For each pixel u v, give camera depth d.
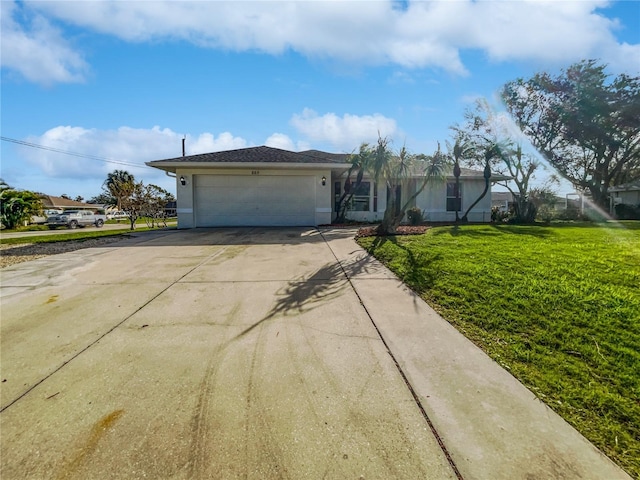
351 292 4.49
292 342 3.01
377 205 15.77
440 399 2.16
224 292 4.55
